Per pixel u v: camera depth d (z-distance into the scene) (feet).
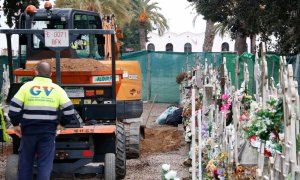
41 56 47.01
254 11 101.86
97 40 48.67
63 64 41.11
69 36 36.63
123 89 48.37
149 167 46.55
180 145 56.65
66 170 36.83
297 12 92.48
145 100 112.37
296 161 20.59
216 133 32.37
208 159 32.91
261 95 29.30
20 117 31.14
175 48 345.72
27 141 31.14
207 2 128.67
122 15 188.96
